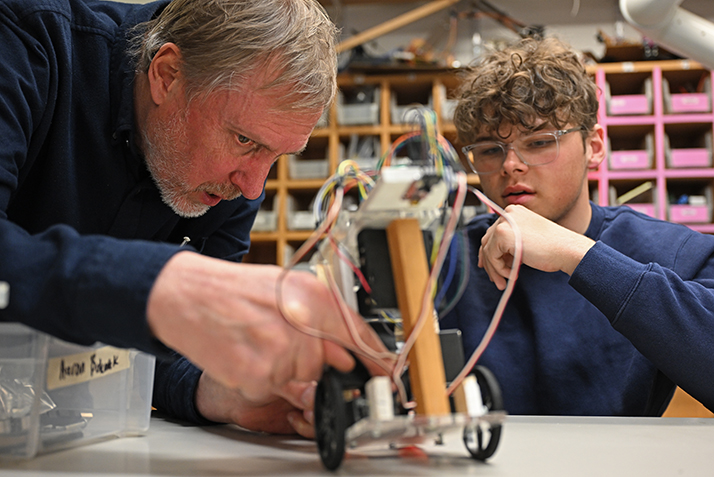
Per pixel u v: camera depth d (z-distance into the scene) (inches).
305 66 35.5
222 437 28.2
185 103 37.0
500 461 21.5
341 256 21.5
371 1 135.3
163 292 19.8
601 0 134.6
